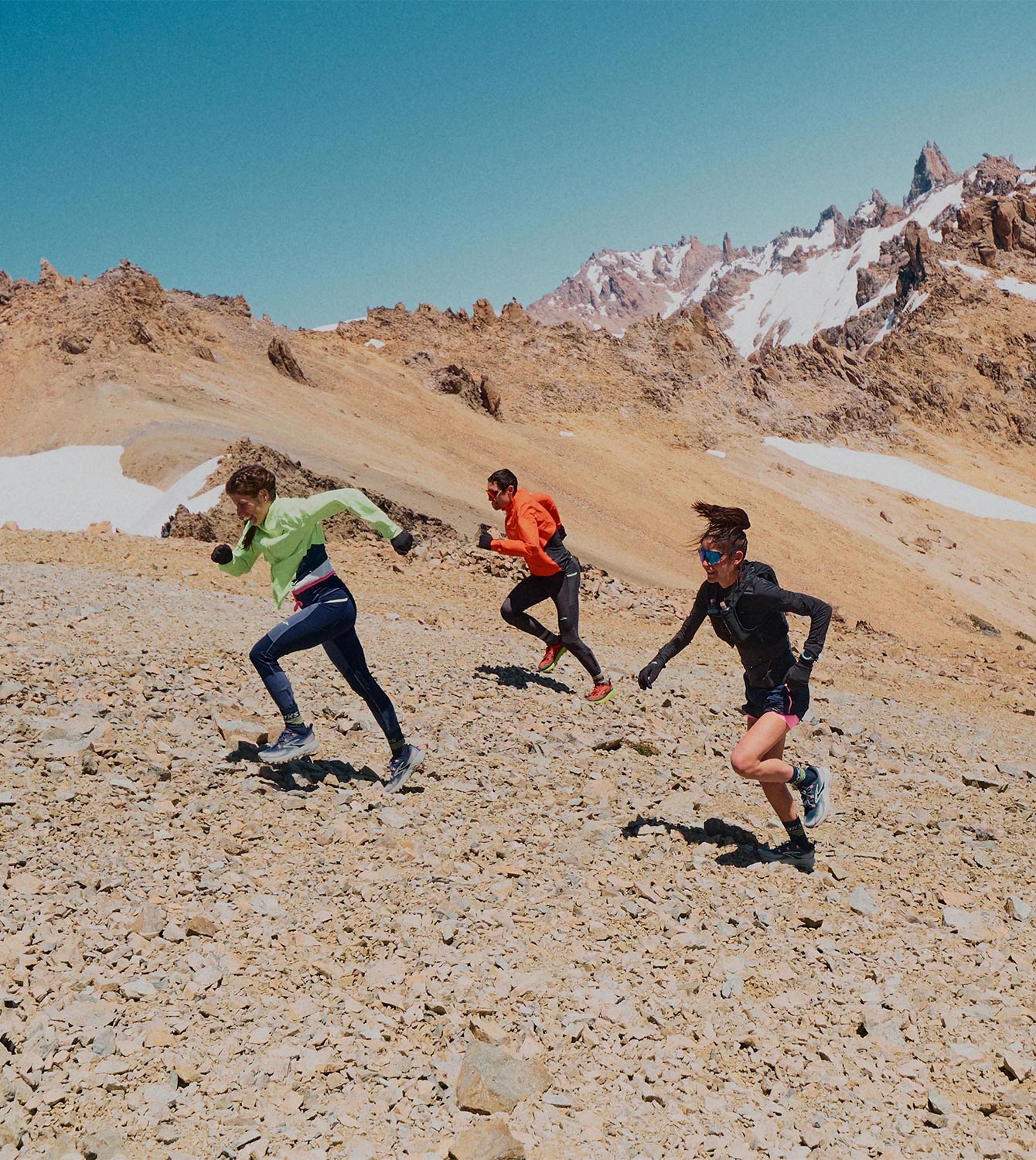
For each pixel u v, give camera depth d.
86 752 6.44
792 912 6.11
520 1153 3.63
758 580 6.19
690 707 11.81
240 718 7.94
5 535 17.72
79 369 89.25
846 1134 4.10
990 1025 5.02
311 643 6.79
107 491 60.69
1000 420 169.25
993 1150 4.04
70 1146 3.41
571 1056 4.39
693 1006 4.96
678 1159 3.82
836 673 18.69
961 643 82.38
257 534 6.68
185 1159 3.43
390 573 19.05
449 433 107.31
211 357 101.56
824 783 6.67
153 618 11.12
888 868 7.12
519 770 8.13
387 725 7.09
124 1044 3.96
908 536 112.75
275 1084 3.89
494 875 6.06
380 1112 3.84
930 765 10.87
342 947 5.00
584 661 10.77
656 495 105.00
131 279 102.81
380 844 6.22
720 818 7.73
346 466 66.50
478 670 11.44
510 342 141.38
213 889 5.29
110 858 5.41
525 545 10.40
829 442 143.00
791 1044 4.73
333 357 123.19
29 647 8.89
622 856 6.68
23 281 102.50
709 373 146.62
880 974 5.48
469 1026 4.45
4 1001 4.03
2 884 4.92
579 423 127.31
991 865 7.43
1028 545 118.38
